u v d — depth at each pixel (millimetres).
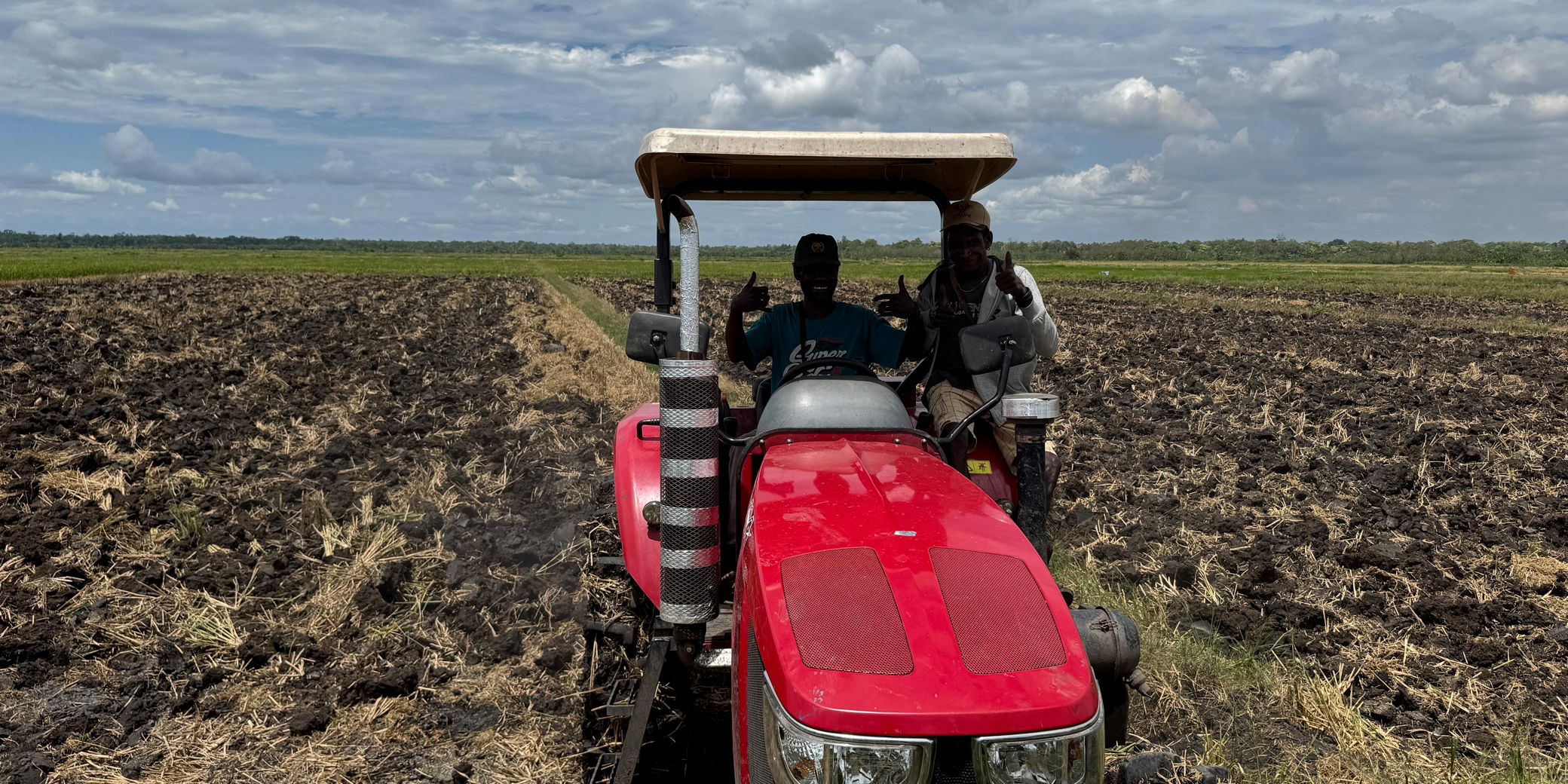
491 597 5453
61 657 4676
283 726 4148
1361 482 8141
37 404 10078
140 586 5488
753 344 4352
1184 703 4293
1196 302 33719
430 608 5422
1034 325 4312
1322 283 51094
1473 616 5332
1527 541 6582
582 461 8477
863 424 3486
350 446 8781
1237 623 5176
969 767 2242
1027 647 2359
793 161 3938
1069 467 8477
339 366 14445
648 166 3561
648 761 3820
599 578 5691
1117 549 6344
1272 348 18531
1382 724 4305
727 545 3822
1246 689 4453
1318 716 4195
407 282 43562
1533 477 8469
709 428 3131
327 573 5703
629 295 34656
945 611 2412
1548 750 4051
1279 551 6402
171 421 9766
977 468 4086
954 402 4227
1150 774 3701
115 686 4473
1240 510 7344
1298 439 9805
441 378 13281
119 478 7367
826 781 2213
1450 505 7449
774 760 2350
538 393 11875
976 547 2650
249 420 10031
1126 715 3070
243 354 15477
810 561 2588
